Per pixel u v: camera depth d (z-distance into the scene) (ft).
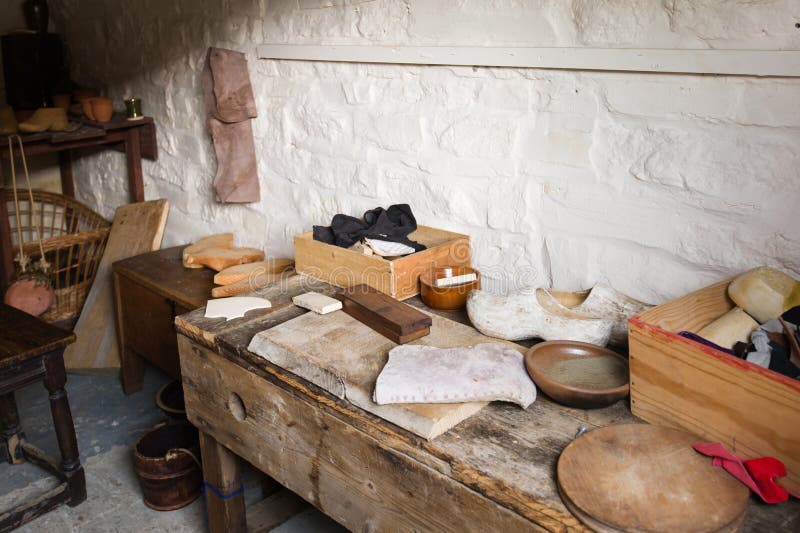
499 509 3.83
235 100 8.58
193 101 9.88
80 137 10.18
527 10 5.82
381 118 7.29
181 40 9.70
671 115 5.20
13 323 7.66
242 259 8.85
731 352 4.27
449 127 6.68
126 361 10.03
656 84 5.22
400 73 6.98
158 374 10.83
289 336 5.37
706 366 3.94
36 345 7.16
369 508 4.75
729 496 3.57
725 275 5.20
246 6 8.48
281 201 8.91
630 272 5.73
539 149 6.07
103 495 8.05
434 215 7.07
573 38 5.60
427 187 7.06
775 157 4.77
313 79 7.93
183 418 8.06
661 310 4.52
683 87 5.09
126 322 9.80
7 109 9.79
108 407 9.87
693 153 5.14
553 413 4.52
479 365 4.72
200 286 8.63
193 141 10.11
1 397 8.38
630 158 5.50
